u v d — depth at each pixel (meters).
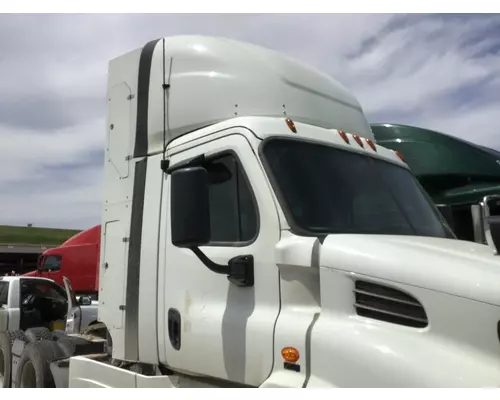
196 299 3.18
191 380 3.26
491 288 2.23
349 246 2.64
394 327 2.41
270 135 3.09
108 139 4.17
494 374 2.12
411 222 3.44
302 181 3.03
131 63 4.04
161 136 3.67
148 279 3.54
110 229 4.00
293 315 2.68
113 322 3.83
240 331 2.85
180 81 3.67
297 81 3.74
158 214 3.55
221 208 3.17
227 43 3.75
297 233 2.79
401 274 2.45
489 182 7.18
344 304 2.56
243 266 2.89
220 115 3.47
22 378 5.24
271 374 2.67
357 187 3.29
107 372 3.67
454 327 2.28
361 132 4.07
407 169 3.93
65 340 5.15
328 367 2.46
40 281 9.59
